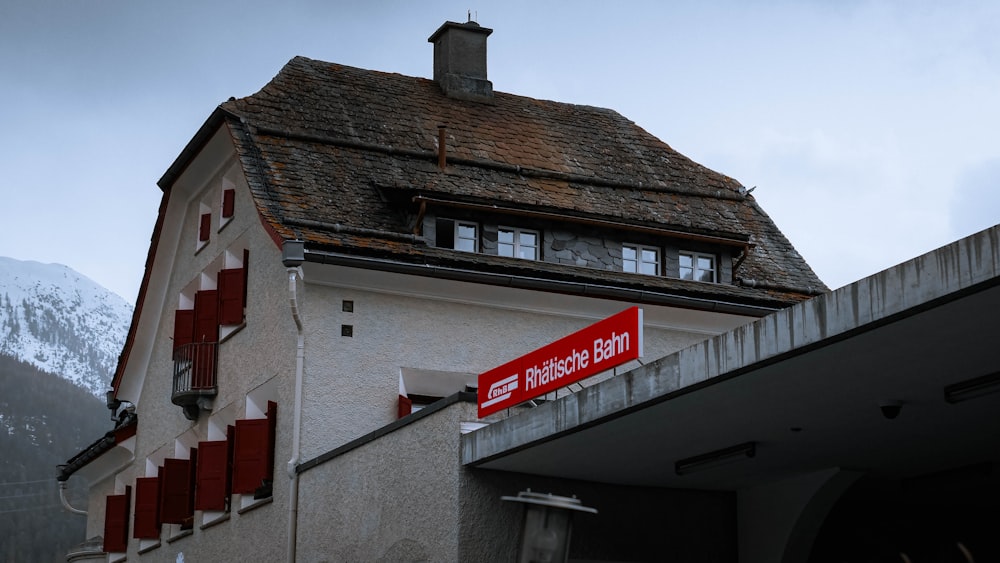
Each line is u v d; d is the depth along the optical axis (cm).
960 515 1669
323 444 1780
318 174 2019
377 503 1516
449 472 1373
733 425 1200
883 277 885
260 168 1988
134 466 2631
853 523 1614
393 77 2438
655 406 1131
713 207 2325
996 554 1669
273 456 1853
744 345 1016
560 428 1224
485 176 2142
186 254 2403
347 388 1808
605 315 1975
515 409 1423
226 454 2008
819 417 1168
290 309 1848
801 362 994
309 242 1788
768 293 2128
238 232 2131
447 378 1862
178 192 2394
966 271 822
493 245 1995
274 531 1808
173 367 2341
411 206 1970
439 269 1831
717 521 1514
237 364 2061
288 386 1831
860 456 1327
